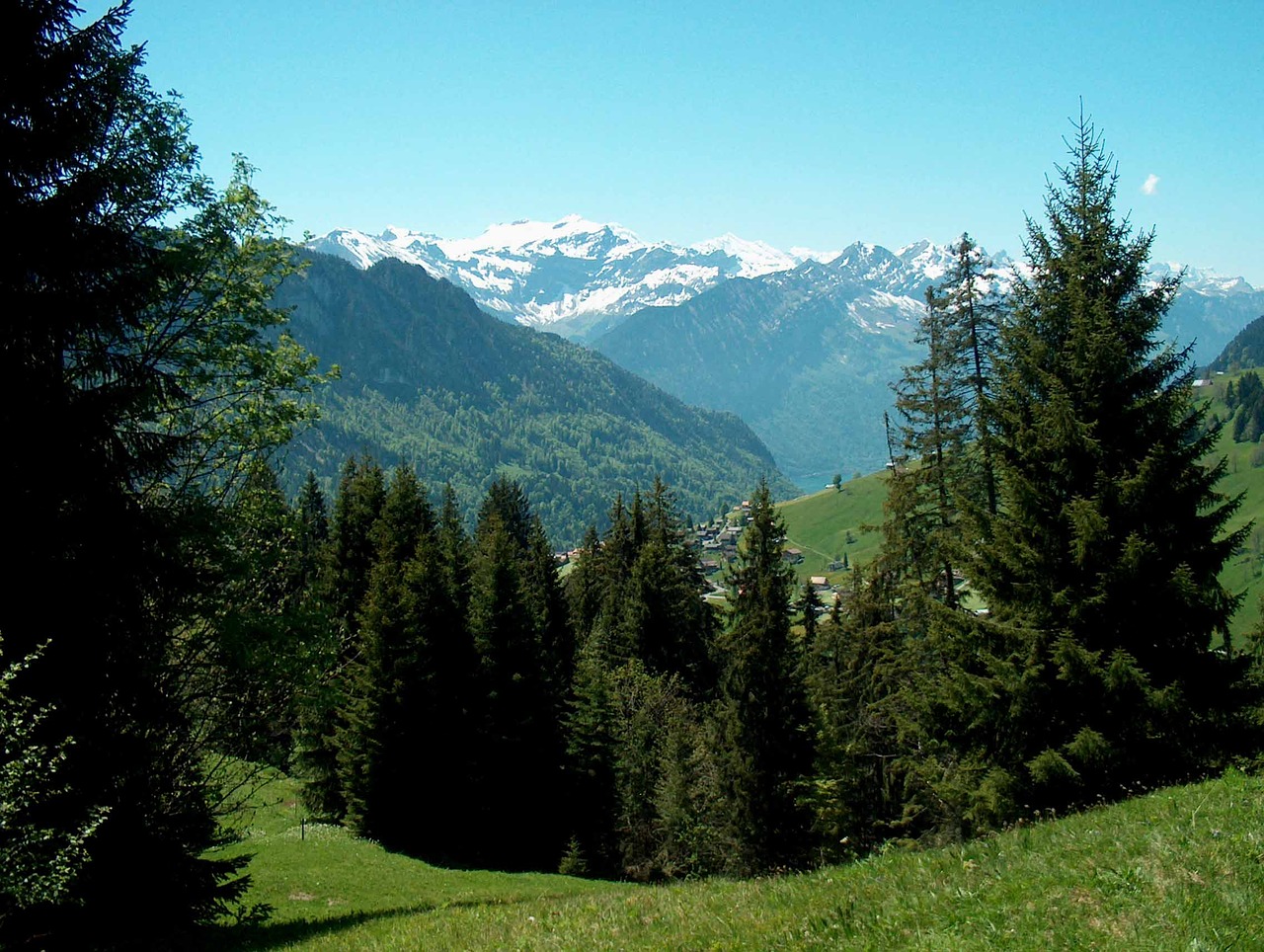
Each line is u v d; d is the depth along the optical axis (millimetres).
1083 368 18516
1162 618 17375
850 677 40594
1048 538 18672
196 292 19422
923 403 27891
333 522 49125
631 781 43531
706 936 9414
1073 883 8664
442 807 39375
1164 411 18094
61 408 13594
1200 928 7367
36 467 13227
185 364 18875
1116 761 17047
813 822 34594
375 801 38656
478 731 40781
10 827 10820
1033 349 19531
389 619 38719
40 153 13203
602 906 12438
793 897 10461
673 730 42719
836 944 8422
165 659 17844
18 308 12938
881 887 9930
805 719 35688
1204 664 17469
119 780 14992
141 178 15875
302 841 36438
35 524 13242
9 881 10266
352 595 45969
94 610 14031
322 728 41500
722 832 37344
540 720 42719
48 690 13398
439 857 38531
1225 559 17594
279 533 21781
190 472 19234
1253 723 16969
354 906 27438
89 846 14117
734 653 37625
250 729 21984
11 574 12961
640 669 52344
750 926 9484
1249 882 8078
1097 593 17562
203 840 17594
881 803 38000
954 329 27391
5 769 10305
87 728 14094
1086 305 19156
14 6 12625
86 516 14109
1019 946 7609
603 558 73000
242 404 21062
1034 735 18562
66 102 13586
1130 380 18594
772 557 45156
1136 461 17766
